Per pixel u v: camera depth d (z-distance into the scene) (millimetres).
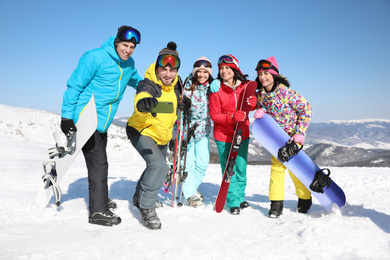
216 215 3146
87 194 4043
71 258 1940
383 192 4621
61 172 2814
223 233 2541
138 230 2596
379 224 2508
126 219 2924
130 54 2787
